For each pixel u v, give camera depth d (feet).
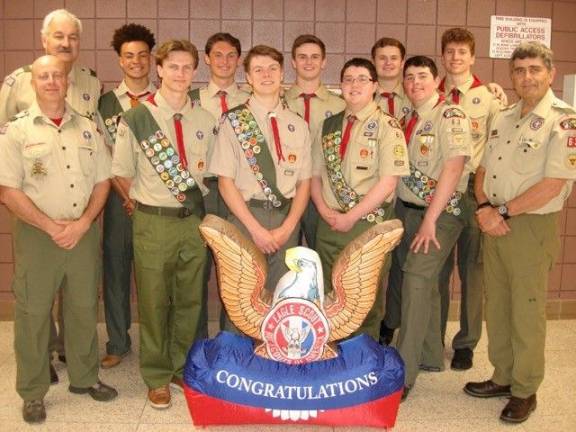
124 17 11.75
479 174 8.95
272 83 8.36
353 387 7.51
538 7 12.25
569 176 7.59
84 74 10.03
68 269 8.11
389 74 10.28
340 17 11.96
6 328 11.84
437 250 8.84
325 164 9.00
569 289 12.88
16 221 8.04
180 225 8.34
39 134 7.75
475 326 10.13
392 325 10.98
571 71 12.48
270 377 7.50
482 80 12.33
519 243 8.07
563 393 9.16
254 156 8.36
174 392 8.95
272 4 11.86
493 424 8.21
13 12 11.61
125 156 8.23
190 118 8.41
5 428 7.89
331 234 8.94
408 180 9.25
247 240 7.57
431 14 12.06
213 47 9.92
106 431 7.84
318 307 7.44
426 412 8.53
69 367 8.63
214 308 12.48
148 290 8.32
